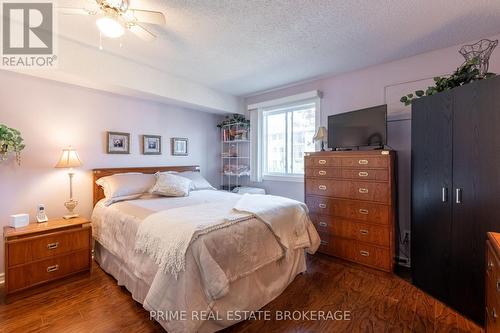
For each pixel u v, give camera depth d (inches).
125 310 74.4
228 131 171.0
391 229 96.9
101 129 117.8
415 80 105.3
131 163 130.0
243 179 173.9
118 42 94.5
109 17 66.1
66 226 90.9
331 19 78.5
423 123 85.4
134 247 77.3
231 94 165.0
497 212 65.2
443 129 78.2
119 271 87.8
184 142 155.3
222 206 90.0
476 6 71.6
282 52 102.5
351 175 106.3
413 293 84.2
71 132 107.7
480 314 68.1
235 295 67.8
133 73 112.4
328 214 114.1
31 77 96.3
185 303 57.2
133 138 130.5
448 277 76.7
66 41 91.9
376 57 107.3
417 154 87.9
